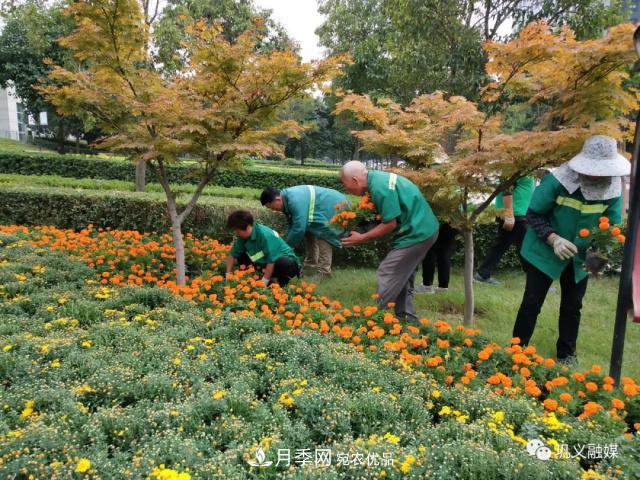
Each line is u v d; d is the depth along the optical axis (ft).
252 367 10.19
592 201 11.57
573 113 12.80
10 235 19.97
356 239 13.25
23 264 16.25
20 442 6.73
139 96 15.88
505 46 12.01
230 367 10.01
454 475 6.46
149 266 18.03
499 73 13.48
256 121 15.62
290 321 12.85
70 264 16.89
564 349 13.00
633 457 7.29
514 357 10.36
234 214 15.97
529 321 12.94
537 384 10.27
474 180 13.88
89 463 6.28
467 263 15.01
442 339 12.12
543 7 26.35
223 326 12.30
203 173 16.71
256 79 14.62
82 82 15.26
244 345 10.98
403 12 30.48
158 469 6.34
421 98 17.47
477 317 16.89
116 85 15.69
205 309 14.19
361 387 9.20
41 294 13.80
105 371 9.04
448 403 9.12
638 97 12.90
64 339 10.48
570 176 11.63
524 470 6.43
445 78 31.37
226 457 6.75
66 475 6.17
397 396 8.89
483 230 23.44
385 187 12.61
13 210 24.90
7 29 79.82
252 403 8.44
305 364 10.23
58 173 52.60
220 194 30.50
